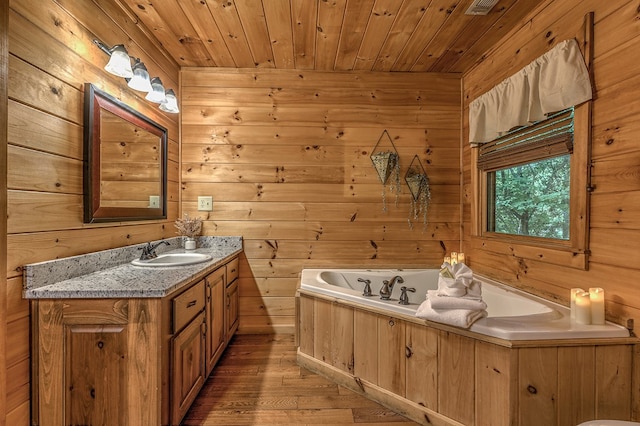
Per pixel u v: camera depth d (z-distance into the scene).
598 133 1.54
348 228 2.84
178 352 1.49
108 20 1.78
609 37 1.48
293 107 2.81
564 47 1.66
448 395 1.57
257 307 2.83
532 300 1.86
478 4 1.92
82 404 1.32
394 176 2.85
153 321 1.33
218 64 2.72
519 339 1.36
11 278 1.21
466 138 2.80
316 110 2.82
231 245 2.78
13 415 1.23
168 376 1.41
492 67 2.42
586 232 1.59
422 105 2.86
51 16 1.37
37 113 1.30
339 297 2.04
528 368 1.35
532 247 1.99
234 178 2.80
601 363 1.37
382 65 2.73
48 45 1.36
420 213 2.86
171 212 2.63
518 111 2.00
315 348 2.17
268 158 2.81
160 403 1.34
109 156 1.75
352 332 1.97
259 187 2.81
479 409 1.46
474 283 1.61
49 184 1.37
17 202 1.22
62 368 1.31
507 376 1.36
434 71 2.84
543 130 1.91
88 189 1.58
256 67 2.78
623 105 1.42
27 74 1.25
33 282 1.28
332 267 2.84
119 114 1.85
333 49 2.46
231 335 2.53
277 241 2.82
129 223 2.01
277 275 2.83
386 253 2.86
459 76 2.87
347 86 2.83
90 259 1.61
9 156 1.19
